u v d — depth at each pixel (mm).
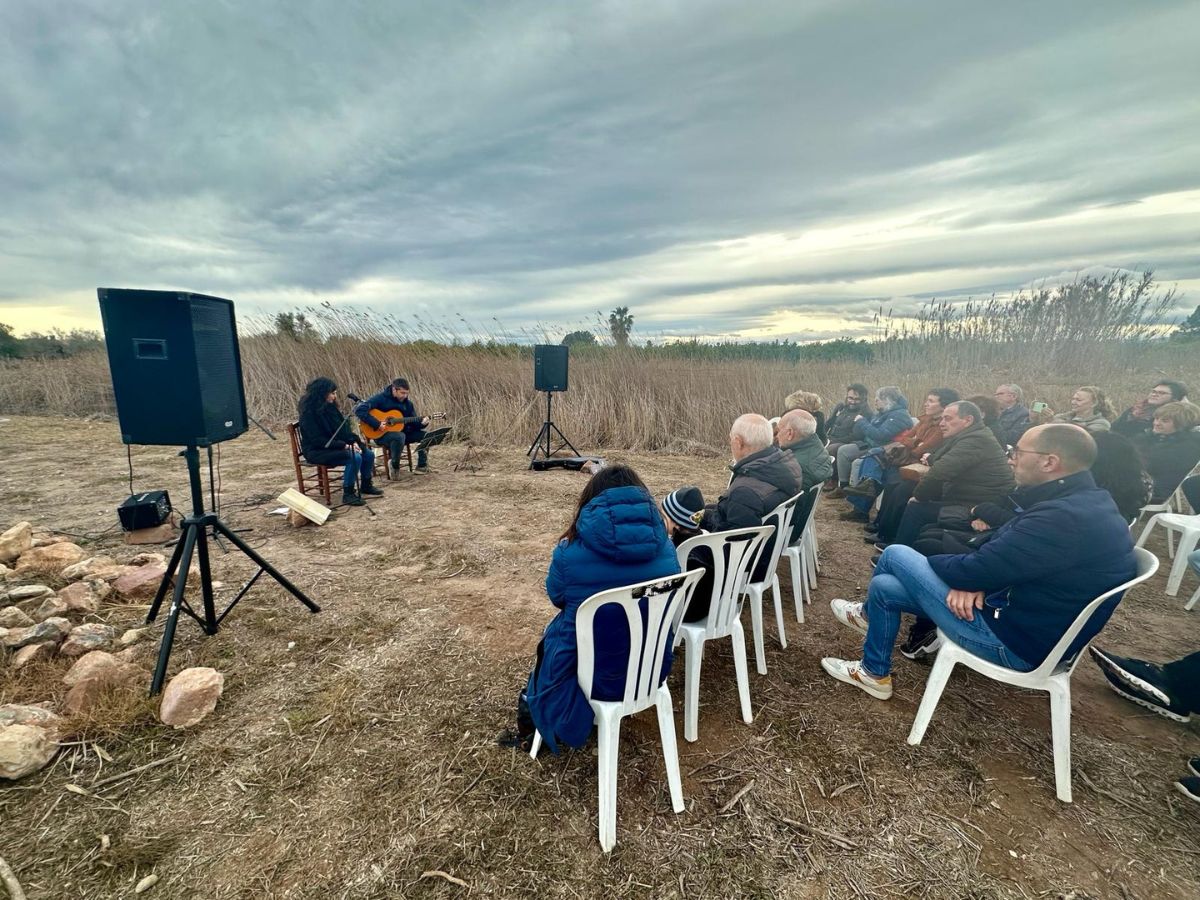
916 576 2236
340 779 1944
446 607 3223
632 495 1812
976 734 2232
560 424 8156
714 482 6180
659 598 1696
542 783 1942
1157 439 4242
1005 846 1729
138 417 2398
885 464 4434
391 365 9312
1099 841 1750
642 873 1631
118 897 1522
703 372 8961
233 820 1772
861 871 1644
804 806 1873
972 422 3506
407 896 1547
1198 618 3264
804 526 3111
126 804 1817
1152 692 2311
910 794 1926
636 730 2238
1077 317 9125
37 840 1678
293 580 3518
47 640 2576
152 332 2299
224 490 5562
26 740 1912
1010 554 1867
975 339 9438
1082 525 1798
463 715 2289
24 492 5285
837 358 9516
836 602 2957
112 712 2182
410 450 6340
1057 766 1897
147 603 3102
